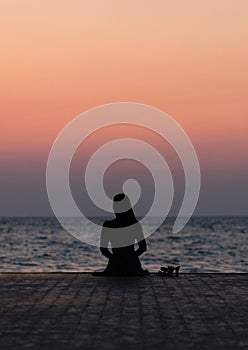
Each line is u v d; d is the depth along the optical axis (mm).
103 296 16312
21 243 104500
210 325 12562
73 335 11570
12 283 18797
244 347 10688
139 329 12141
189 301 15586
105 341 11086
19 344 10828
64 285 18406
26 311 14070
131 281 19453
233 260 67125
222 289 17734
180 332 11875
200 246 96125
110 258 20703
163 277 20531
